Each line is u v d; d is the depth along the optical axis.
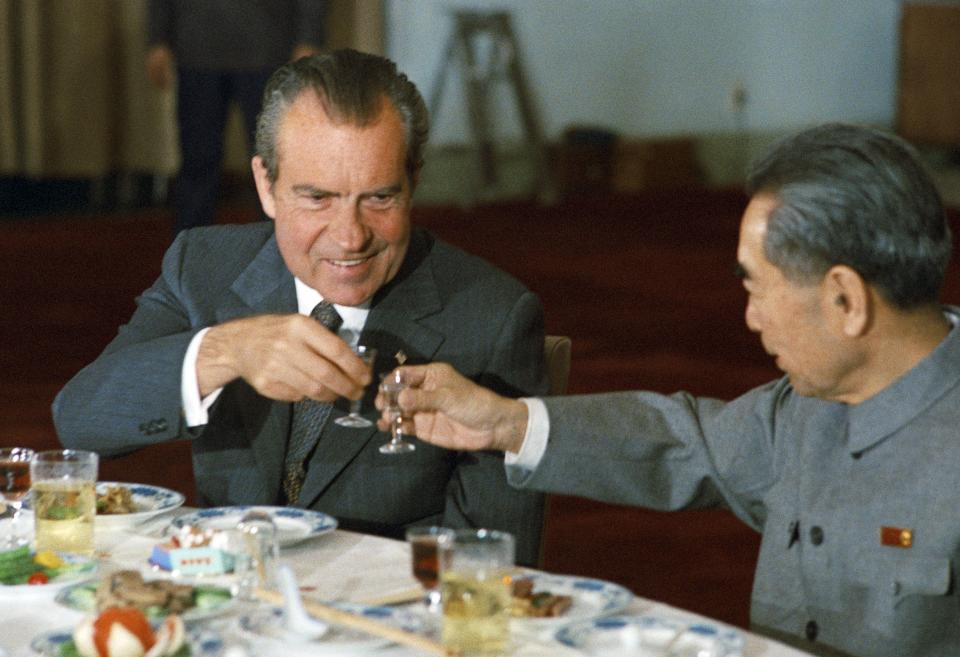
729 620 3.48
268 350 1.96
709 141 12.85
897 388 1.77
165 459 4.61
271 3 7.68
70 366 5.85
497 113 11.66
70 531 1.84
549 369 2.43
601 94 12.27
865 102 13.55
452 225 10.15
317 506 2.23
